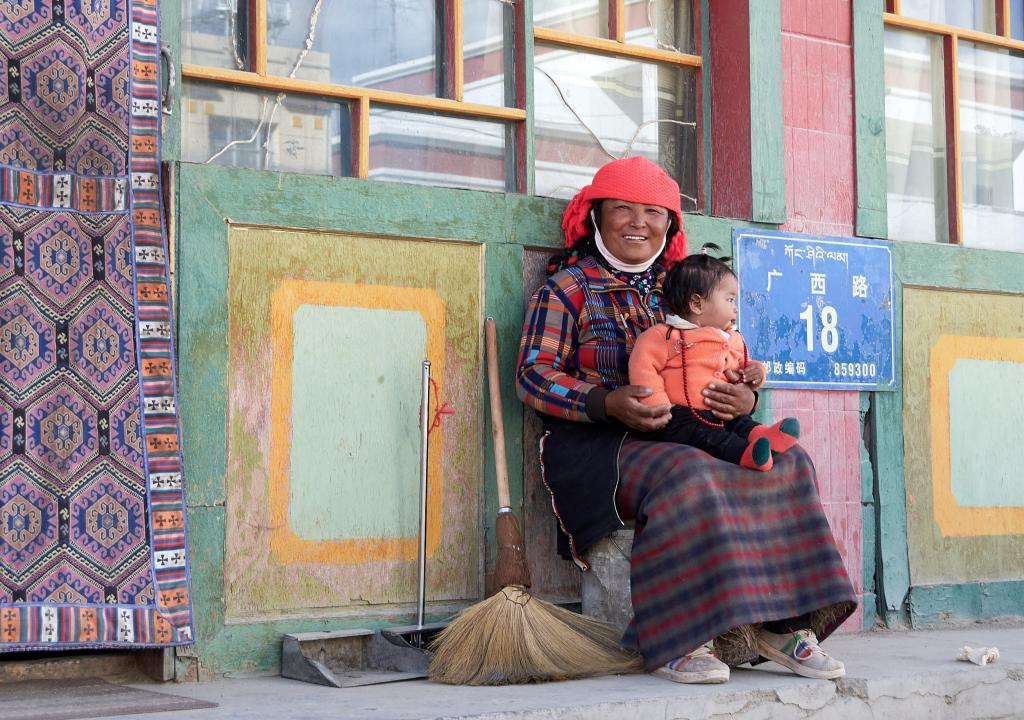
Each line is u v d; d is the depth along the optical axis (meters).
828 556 4.04
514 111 4.91
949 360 5.68
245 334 4.17
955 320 5.72
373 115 4.66
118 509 3.85
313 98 4.56
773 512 4.05
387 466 4.40
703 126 5.36
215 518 4.07
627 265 4.61
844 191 5.49
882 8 5.64
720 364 4.22
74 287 3.87
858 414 5.43
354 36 4.64
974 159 6.11
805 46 5.42
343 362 4.34
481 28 4.91
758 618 3.84
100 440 3.85
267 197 4.21
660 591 3.97
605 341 4.49
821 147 5.44
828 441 5.33
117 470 3.86
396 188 4.45
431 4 4.81
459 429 4.54
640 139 5.26
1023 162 6.27
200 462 4.06
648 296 4.59
